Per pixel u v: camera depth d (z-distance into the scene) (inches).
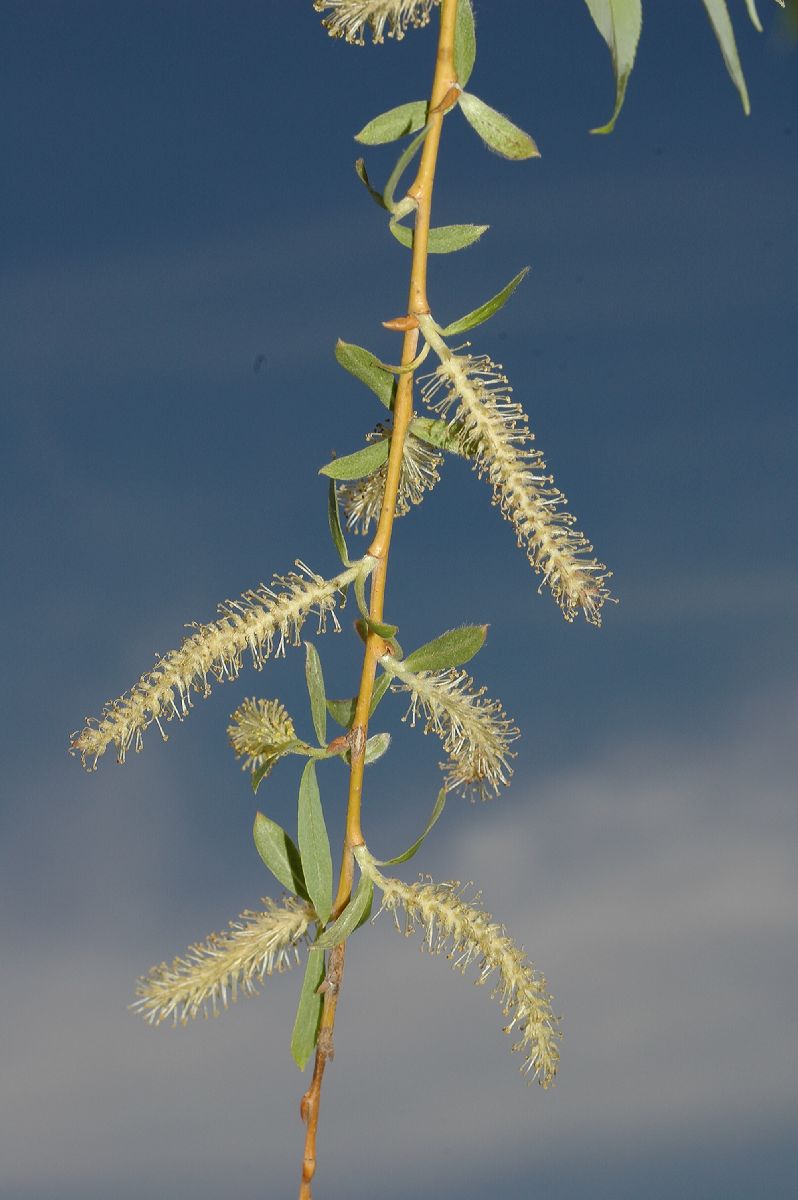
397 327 25.1
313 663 25.3
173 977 24.6
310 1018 24.9
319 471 25.2
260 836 25.2
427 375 25.1
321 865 25.0
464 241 25.4
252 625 24.9
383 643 25.2
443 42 25.2
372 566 25.2
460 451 25.2
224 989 24.7
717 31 24.0
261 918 25.0
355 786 25.0
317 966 25.0
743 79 23.9
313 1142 24.6
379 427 25.5
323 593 25.1
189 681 24.8
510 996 24.8
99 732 24.7
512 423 25.0
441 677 25.3
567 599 24.8
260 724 25.0
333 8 25.5
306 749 25.0
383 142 25.3
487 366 25.1
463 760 25.3
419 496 25.7
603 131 23.8
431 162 25.2
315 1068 24.7
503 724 25.2
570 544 24.9
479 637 25.1
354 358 25.3
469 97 25.2
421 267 25.2
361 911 24.9
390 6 25.5
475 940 24.9
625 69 23.8
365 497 25.7
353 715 25.3
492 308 25.1
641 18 23.8
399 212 25.1
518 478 24.9
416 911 24.9
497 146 25.2
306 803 25.1
